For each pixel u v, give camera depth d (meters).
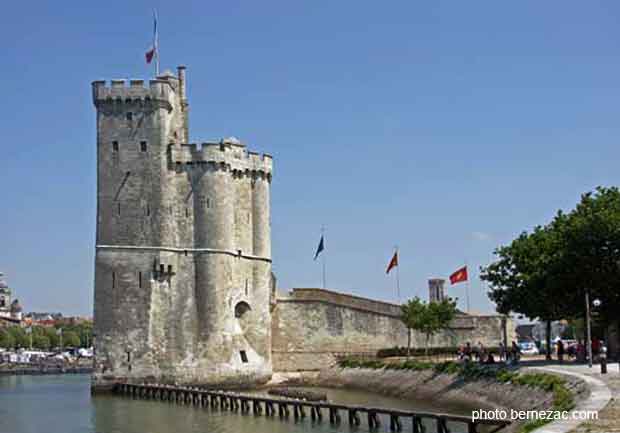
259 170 89.94
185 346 81.31
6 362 137.25
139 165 82.38
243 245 87.44
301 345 91.88
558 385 43.72
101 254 80.88
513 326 100.44
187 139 92.06
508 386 52.41
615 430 26.92
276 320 92.00
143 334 80.00
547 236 67.06
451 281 83.38
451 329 98.94
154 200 82.06
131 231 81.44
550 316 65.88
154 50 85.38
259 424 53.34
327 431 48.34
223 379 82.25
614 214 59.97
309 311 92.62
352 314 93.94
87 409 65.62
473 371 60.81
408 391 68.56
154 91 83.00
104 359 79.56
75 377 116.38
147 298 80.56
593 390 38.22
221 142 85.06
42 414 62.53
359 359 87.44
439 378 65.88
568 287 62.03
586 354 63.44
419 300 90.81
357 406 50.59
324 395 67.25
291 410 61.06
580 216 62.41
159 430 51.91
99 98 82.50
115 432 51.59
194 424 54.31
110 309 80.19
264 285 88.81
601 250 60.31
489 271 69.69
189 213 83.88
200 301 82.56
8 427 54.84
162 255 81.56
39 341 189.50
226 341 83.12
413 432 44.59
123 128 82.81
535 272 64.06
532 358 75.38
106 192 81.88
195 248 83.38
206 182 84.06
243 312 86.75
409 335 92.56
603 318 62.66
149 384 77.06
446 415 42.03
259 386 85.00
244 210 88.19
